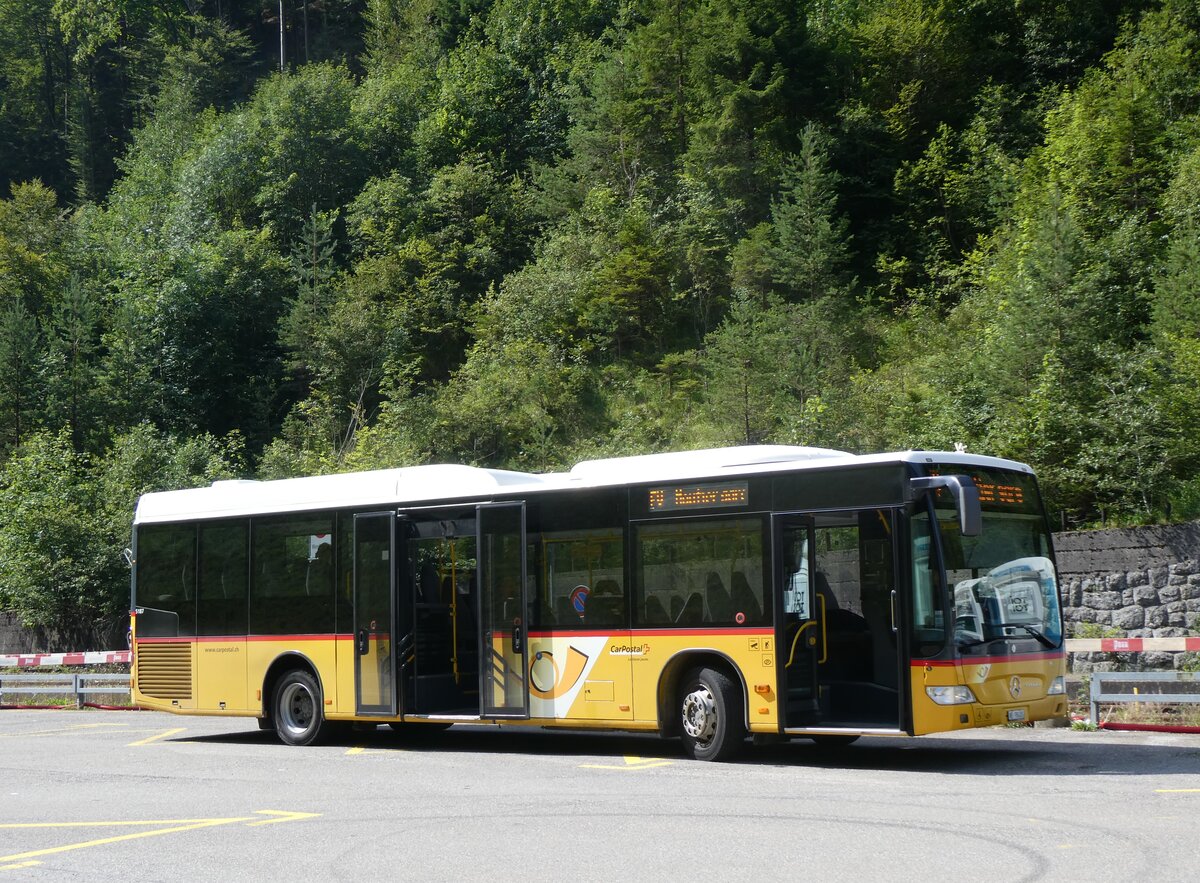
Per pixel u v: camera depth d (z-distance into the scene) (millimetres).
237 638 16516
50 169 83438
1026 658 12086
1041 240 24734
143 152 71688
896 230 42125
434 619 14977
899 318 37469
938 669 11445
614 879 6996
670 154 47438
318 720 15758
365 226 51594
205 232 54281
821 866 7203
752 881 6844
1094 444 20453
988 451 21375
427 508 15047
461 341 46031
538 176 51625
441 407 36062
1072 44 45000
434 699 14828
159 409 46125
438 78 67875
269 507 16531
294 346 45656
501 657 14188
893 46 45719
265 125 60781
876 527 11953
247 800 10750
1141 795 9664
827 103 45531
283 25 89375
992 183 38969
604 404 37500
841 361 31906
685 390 36062
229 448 39531
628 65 49875
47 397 43469
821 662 12211
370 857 7863
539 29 65062
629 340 40438
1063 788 10180
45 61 86438
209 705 16734
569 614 13758
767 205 42969
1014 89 45594
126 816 9984
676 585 13055
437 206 52281
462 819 9312
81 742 16797
